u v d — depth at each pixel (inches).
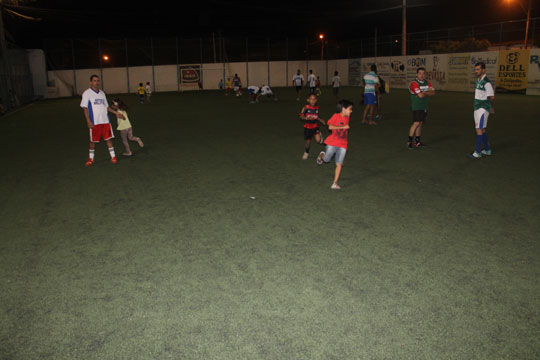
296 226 215.8
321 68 1820.9
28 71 1365.7
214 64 1707.7
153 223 224.4
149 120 702.5
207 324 136.3
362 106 839.7
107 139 366.6
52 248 195.3
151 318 139.9
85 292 156.4
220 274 167.6
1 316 142.3
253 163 361.1
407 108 794.8
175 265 175.9
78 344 128.0
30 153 431.8
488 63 1115.3
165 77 1668.3
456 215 228.1
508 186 279.3
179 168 349.1
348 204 248.4
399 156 375.9
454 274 164.9
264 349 124.5
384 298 149.1
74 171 346.9
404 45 1425.9
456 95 1082.1
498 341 126.4
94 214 241.0
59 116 811.4
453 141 443.2
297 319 138.2
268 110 829.2
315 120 360.5
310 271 168.7
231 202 256.5
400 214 230.7
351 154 387.5
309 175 316.2
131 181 311.4
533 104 803.4
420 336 129.2
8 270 174.6
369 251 185.8
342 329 133.0
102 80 1596.9
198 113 803.4
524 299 147.1
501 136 467.2
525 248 186.9
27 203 264.5
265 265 174.4
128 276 167.5
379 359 120.0
